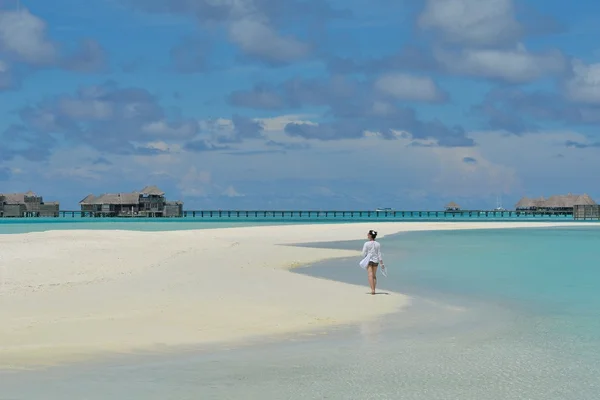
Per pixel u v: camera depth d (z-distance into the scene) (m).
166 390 10.26
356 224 89.38
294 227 71.94
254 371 11.47
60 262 27.94
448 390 10.40
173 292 20.52
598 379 11.11
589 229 82.38
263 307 18.00
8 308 17.14
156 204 162.12
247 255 34.69
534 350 13.23
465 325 15.90
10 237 41.94
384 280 24.92
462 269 29.38
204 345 13.52
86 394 9.97
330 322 16.12
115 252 33.38
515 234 66.44
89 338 13.84
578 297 20.53
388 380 10.95
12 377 10.89
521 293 21.36
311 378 11.04
